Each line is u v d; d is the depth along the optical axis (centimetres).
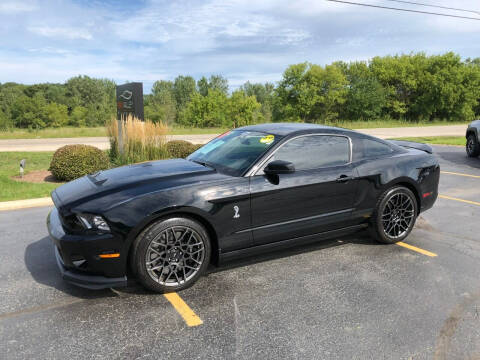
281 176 363
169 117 7444
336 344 255
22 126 7812
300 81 5953
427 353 246
